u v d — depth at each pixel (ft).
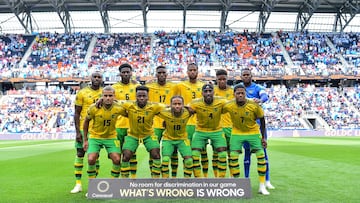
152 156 25.22
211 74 124.98
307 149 59.93
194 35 151.94
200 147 25.84
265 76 128.06
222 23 148.87
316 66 135.95
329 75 127.85
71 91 132.26
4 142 92.58
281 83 136.15
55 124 117.80
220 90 28.32
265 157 25.38
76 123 26.43
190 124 29.17
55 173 33.83
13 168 37.70
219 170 25.29
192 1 134.21
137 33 153.38
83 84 131.54
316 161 41.93
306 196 22.30
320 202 20.66
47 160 45.65
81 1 134.41
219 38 150.00
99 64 135.74
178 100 24.40
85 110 26.89
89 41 147.64
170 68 133.18
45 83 133.08
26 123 116.47
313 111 125.18
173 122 25.16
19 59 137.28
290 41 148.46
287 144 73.26
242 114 24.14
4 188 26.03
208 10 144.77
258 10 144.56
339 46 146.30
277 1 129.90
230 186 21.79
